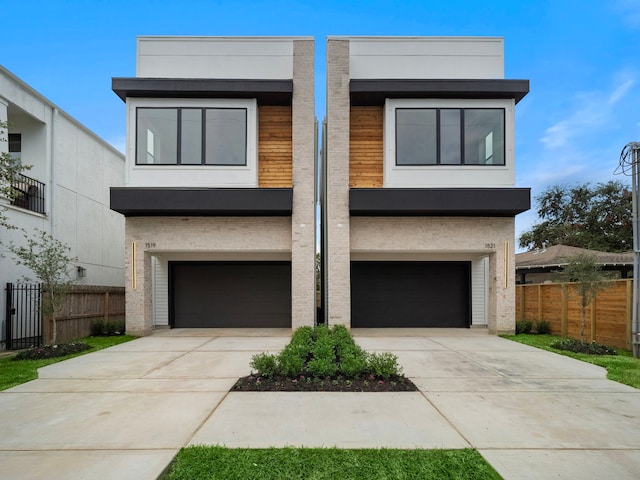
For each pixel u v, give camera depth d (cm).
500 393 564
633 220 898
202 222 1193
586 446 391
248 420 452
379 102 1233
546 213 2920
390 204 1135
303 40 1198
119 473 333
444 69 1229
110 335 1170
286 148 1241
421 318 1366
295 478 330
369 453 368
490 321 1223
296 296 1158
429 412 482
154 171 1167
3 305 1054
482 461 357
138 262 1176
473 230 1210
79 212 1481
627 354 873
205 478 330
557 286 1172
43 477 328
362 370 620
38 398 540
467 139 1195
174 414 473
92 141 1578
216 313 1358
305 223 1170
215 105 1183
